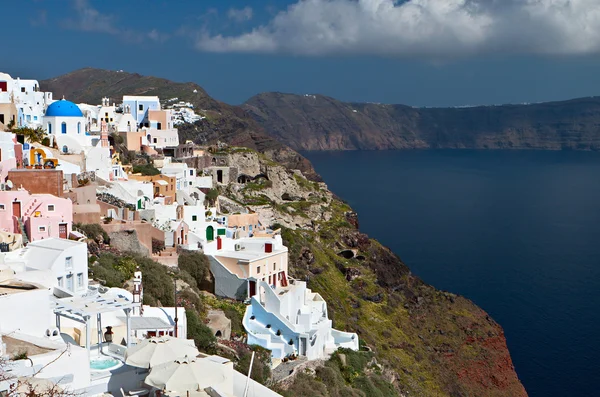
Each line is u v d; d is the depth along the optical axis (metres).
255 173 193.38
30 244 62.06
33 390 33.75
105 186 105.00
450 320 165.50
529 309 199.12
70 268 59.22
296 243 152.12
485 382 148.38
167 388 39.66
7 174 82.88
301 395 72.25
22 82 148.12
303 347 83.06
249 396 53.22
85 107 167.25
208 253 95.69
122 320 54.03
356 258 173.88
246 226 124.81
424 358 143.25
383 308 154.38
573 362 161.00
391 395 90.94
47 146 113.19
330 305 138.25
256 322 83.31
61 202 77.06
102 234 84.94
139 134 162.50
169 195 124.25
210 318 77.44
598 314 195.12
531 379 152.88
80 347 41.53
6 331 42.09
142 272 76.19
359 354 95.69
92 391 40.56
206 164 181.25
